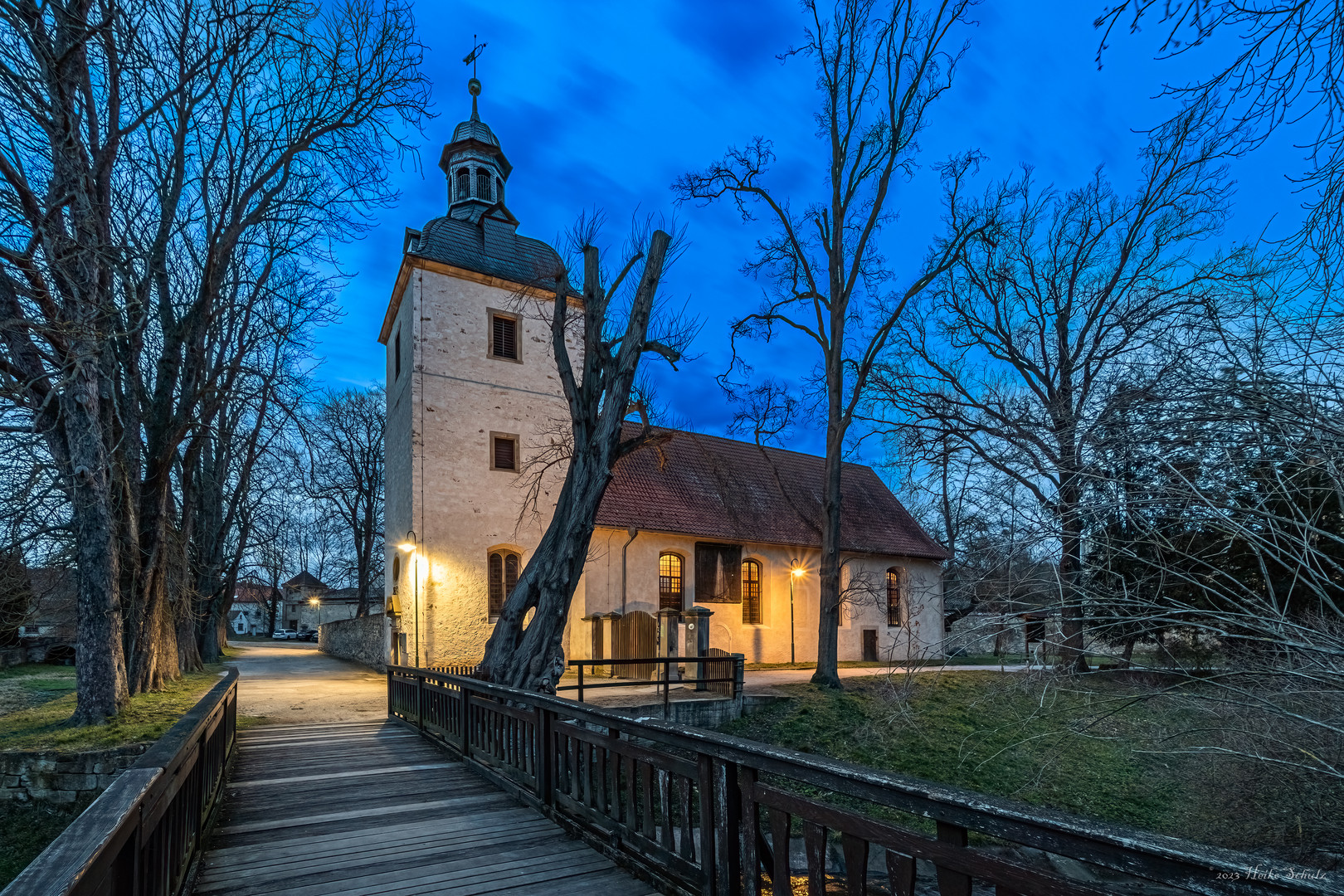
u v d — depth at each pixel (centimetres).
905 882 255
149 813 288
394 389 2252
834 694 1562
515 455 2095
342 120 1273
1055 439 679
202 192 1335
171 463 1348
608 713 499
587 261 1223
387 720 1201
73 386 1018
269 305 1457
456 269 2056
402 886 439
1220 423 538
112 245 970
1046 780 1091
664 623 1628
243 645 4181
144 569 1291
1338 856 639
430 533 1908
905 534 2956
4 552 1043
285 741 984
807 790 1088
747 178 1911
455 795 670
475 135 2317
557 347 1220
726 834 370
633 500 2261
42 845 820
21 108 915
